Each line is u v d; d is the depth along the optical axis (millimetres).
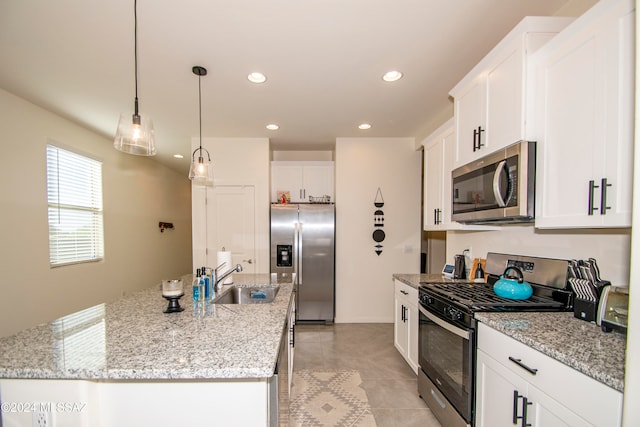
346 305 4168
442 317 1846
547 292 1714
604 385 877
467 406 1560
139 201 4785
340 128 3732
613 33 1063
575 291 1427
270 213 4102
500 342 1333
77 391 981
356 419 2029
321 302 4055
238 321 1431
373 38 1904
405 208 4195
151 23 1736
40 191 2932
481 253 2518
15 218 2680
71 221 3381
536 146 1446
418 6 1619
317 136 4078
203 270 1982
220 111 3113
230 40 1913
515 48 1521
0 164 2549
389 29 1815
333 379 2562
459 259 2693
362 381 2529
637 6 735
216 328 1329
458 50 2041
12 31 1783
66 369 953
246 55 2086
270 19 1717
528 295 1735
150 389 1046
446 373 1823
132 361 999
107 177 3980
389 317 4172
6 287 2592
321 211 4051
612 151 1066
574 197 1228
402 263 4195
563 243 1687
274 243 4023
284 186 4383
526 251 1986
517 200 1489
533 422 1138
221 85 2525
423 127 3711
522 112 1470
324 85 2549
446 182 2521
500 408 1327
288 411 1774
